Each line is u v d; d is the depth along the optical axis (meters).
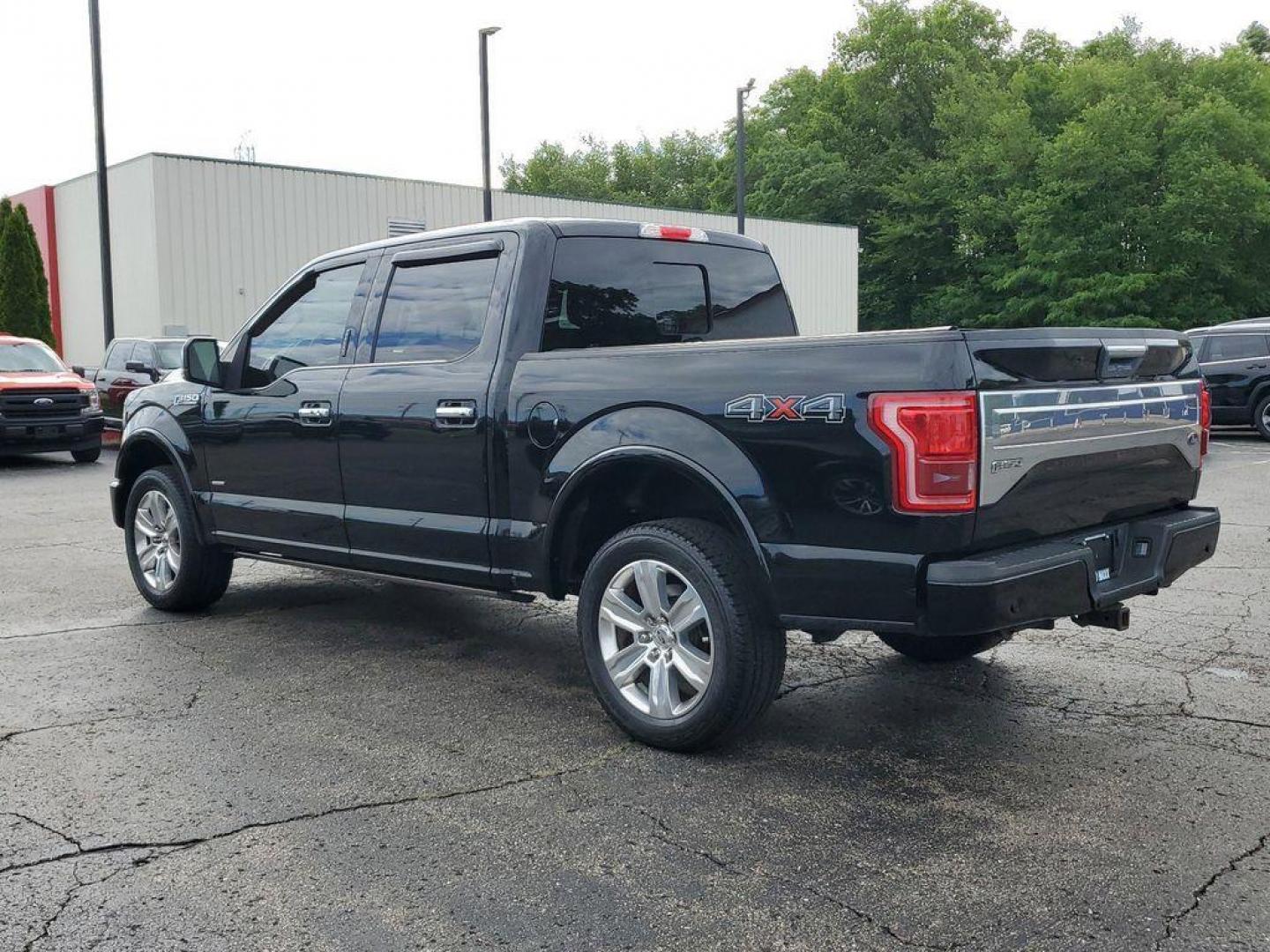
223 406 5.86
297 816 3.52
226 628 6.03
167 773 3.88
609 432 4.16
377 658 5.40
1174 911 2.90
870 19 56.09
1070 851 3.26
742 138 27.97
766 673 3.89
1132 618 6.15
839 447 3.57
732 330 5.46
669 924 2.85
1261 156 38.84
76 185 28.56
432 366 4.87
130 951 2.72
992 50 57.81
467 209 28.52
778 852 3.26
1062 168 39.53
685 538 3.97
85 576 7.62
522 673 5.15
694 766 3.96
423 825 3.45
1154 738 4.23
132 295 25.16
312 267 5.62
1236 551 8.10
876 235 52.38
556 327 4.71
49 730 4.34
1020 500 3.60
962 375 3.39
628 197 81.12
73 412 15.66
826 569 3.63
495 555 4.63
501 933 2.81
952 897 2.98
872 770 3.91
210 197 24.31
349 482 5.22
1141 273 38.09
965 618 3.42
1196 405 4.49
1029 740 4.21
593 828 3.43
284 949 2.73
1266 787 3.74
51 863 3.18
